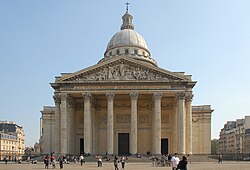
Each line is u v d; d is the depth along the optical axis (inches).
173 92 4010.8
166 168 2625.5
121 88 4030.5
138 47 6353.3
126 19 6870.1
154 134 4008.4
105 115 4680.1
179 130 3959.2
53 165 2795.3
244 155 4650.6
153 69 4055.1
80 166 2977.4
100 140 4621.1
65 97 4042.8
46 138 5147.6
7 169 2544.3
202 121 5118.1
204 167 2628.0
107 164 3314.5
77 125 4630.9
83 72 4082.2
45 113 5206.7
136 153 3941.9
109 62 4079.7
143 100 4662.9
